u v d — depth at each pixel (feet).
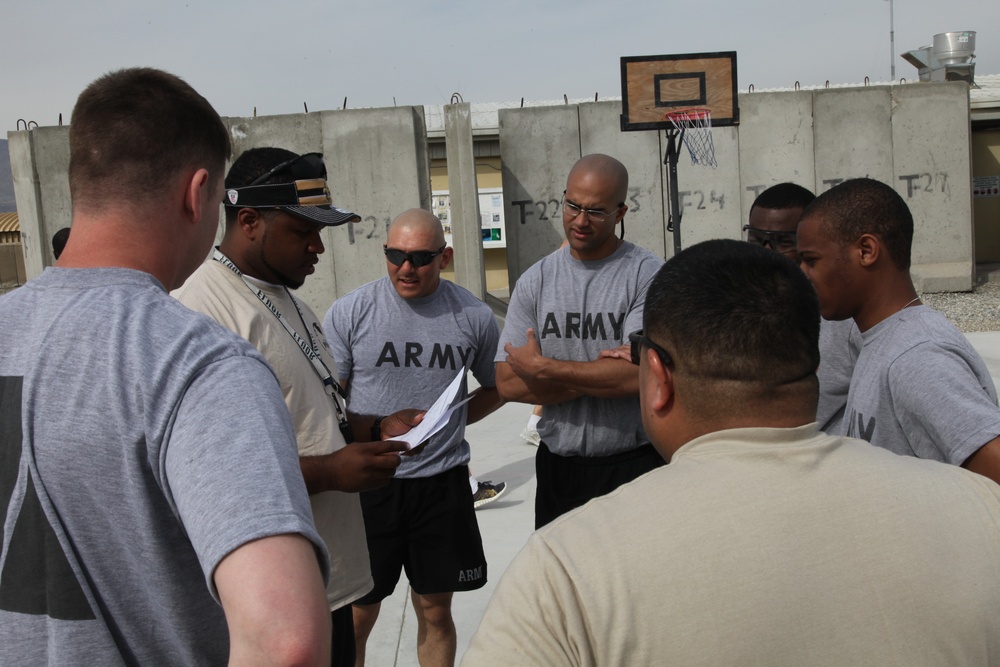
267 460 3.75
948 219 48.16
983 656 3.73
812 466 3.93
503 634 3.67
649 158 46.26
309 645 3.36
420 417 9.20
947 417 5.84
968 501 4.00
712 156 31.63
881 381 6.57
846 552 3.70
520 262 46.57
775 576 3.60
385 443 7.22
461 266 43.39
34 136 43.39
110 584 4.01
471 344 12.00
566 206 10.77
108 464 3.92
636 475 10.64
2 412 4.10
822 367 8.80
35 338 4.14
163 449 3.85
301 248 7.71
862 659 3.59
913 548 3.76
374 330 11.78
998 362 29.91
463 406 11.42
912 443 6.32
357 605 10.89
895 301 6.95
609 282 10.75
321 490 7.20
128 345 4.02
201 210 4.63
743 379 4.03
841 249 6.97
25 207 43.98
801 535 3.71
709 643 3.51
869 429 6.71
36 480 3.97
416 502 10.94
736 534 3.68
